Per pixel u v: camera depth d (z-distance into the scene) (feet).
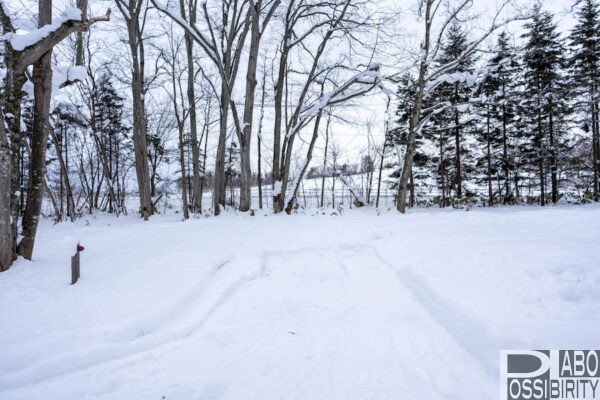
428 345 12.15
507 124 79.82
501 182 97.40
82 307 14.44
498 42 65.31
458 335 12.53
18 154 20.61
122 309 14.28
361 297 17.29
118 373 10.50
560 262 16.47
